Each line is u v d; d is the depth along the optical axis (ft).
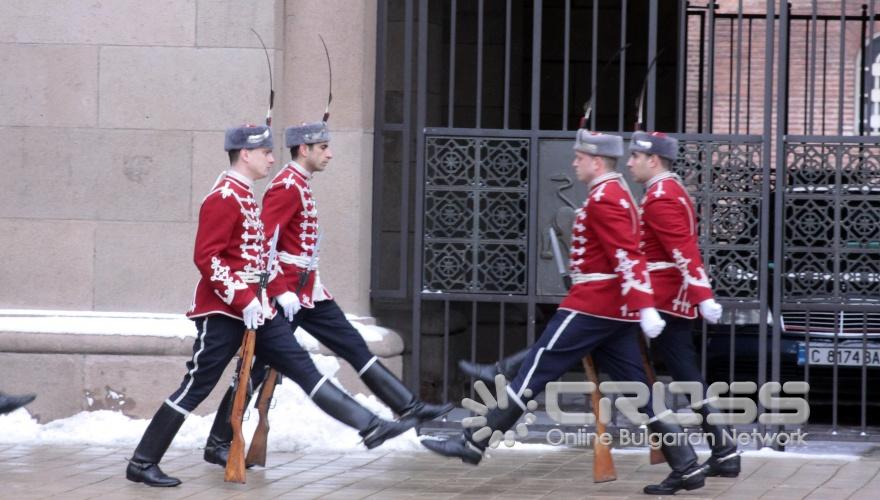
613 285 92.43
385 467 104.17
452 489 95.66
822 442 116.98
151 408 115.34
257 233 95.20
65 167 117.80
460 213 116.88
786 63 122.21
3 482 96.43
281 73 118.52
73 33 117.39
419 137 116.57
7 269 118.21
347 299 118.93
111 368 115.44
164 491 93.91
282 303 97.40
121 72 117.39
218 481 97.71
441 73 147.95
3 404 97.91
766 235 113.70
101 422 114.42
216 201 93.09
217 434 101.91
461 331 147.33
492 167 116.16
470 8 152.87
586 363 96.53
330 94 102.42
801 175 113.29
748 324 128.57
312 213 100.99
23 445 111.55
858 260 113.09
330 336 101.65
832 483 98.89
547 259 115.65
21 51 117.60
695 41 238.48
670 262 96.48
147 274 117.70
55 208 117.91
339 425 112.98
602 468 97.09
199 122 117.39
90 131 117.70
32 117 117.80
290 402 114.42
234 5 117.19
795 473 103.09
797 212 113.91
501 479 99.76
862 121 146.30
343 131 118.62
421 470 102.99
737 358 128.67
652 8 114.21
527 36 164.04
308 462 105.91
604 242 91.04
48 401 115.65
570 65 167.73
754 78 245.24
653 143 95.20
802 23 251.19
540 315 155.22
